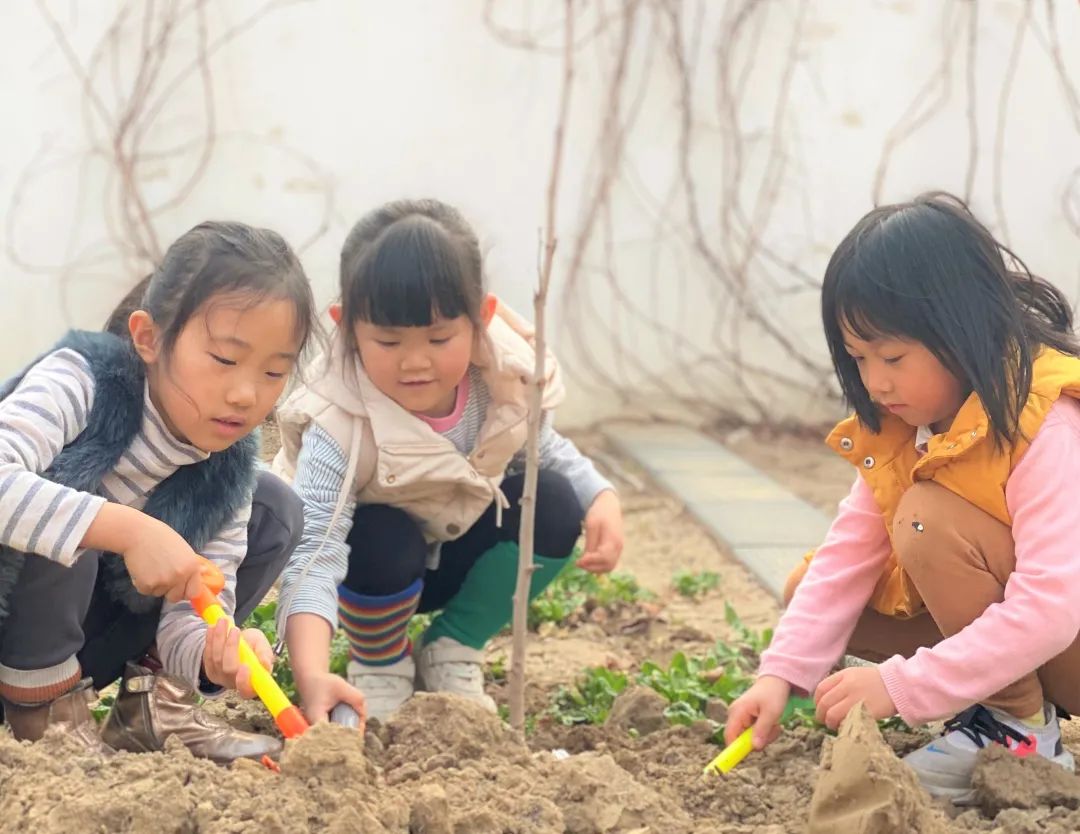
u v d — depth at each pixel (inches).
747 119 260.2
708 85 259.1
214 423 88.8
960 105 253.0
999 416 89.8
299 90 241.0
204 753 94.6
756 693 100.2
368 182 245.6
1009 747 94.3
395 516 114.6
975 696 90.0
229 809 78.1
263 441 124.8
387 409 110.7
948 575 93.7
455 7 245.6
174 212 239.1
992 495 92.6
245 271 87.0
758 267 265.0
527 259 255.3
